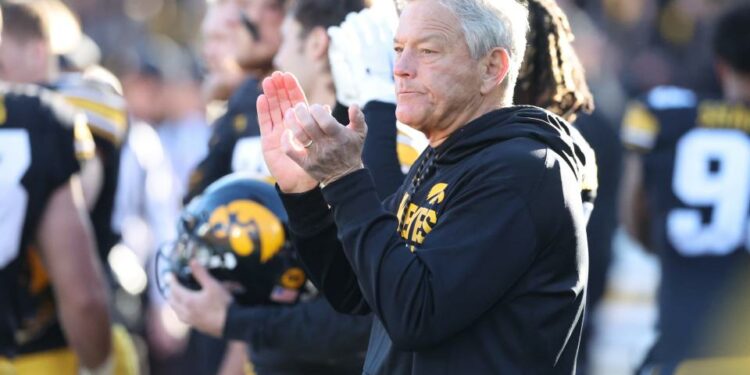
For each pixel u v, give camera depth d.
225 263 12.84
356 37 12.91
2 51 17.28
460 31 9.79
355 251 9.52
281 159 10.33
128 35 44.31
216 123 16.23
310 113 9.53
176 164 28.16
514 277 9.38
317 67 13.62
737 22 16.50
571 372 9.91
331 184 9.64
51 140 14.83
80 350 15.23
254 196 12.92
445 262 9.28
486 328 9.55
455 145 9.87
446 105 9.86
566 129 9.99
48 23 17.47
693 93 17.12
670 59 40.34
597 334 22.16
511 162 9.45
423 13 9.85
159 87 28.20
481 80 9.91
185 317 13.15
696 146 16.75
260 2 17.08
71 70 19.67
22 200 14.62
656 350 16.69
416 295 9.26
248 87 15.99
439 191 9.83
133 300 21.95
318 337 12.80
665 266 16.77
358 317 12.75
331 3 13.52
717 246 16.45
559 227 9.46
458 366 9.55
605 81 24.77
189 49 40.97
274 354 13.83
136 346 22.19
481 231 9.34
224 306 13.00
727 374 16.12
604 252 20.06
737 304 16.27
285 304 13.05
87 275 15.05
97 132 17.50
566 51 12.48
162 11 45.78
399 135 12.54
